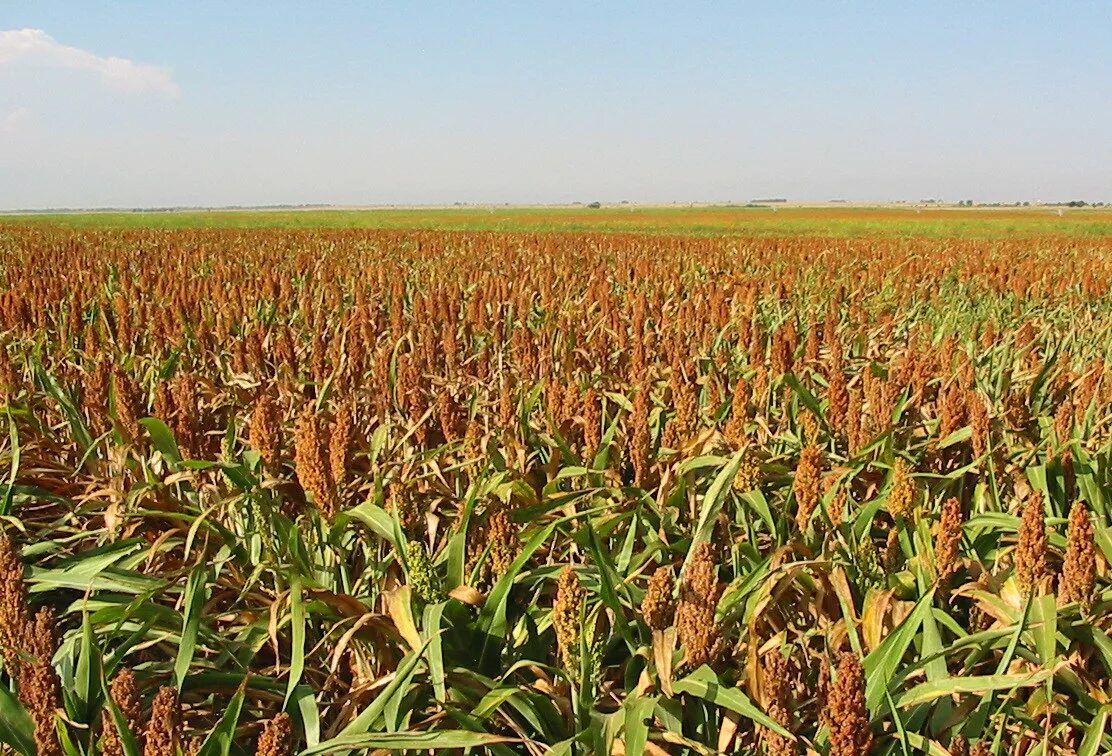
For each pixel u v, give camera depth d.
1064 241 39.22
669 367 7.65
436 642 3.01
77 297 11.88
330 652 3.67
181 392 5.07
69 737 2.54
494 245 34.28
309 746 2.91
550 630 3.78
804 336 10.21
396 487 3.98
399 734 2.71
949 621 3.40
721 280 19.59
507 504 4.55
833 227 66.81
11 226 60.50
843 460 5.38
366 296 13.90
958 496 5.37
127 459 4.92
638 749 2.67
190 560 4.34
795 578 3.71
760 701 2.94
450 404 5.23
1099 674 3.56
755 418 5.99
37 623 2.90
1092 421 6.06
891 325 10.84
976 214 110.50
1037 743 3.03
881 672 2.89
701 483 4.93
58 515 5.22
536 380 7.36
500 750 3.02
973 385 6.53
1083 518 3.27
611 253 29.47
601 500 4.72
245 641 3.57
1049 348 9.02
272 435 4.25
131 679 2.54
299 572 3.68
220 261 24.95
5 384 6.05
